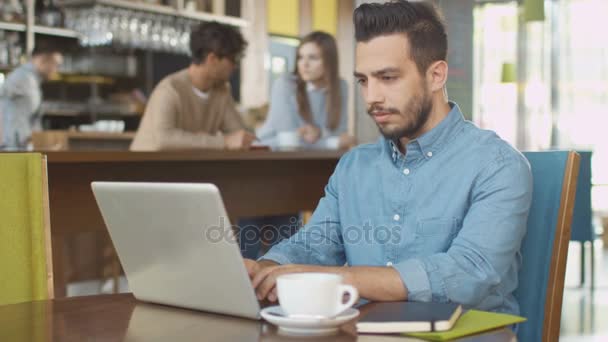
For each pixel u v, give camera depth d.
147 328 1.23
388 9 1.64
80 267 5.83
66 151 3.21
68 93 7.23
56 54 5.96
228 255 1.24
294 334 1.17
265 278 1.43
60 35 7.00
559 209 1.70
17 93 5.75
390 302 1.33
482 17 10.55
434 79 1.67
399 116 1.66
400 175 1.78
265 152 4.07
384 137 1.74
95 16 6.44
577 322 4.64
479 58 10.59
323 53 5.26
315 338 1.14
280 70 8.66
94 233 5.93
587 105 10.35
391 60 1.63
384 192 1.80
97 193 1.40
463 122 1.77
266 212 4.36
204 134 4.36
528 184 1.67
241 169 4.20
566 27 10.36
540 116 10.45
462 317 1.26
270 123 5.39
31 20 6.66
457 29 5.89
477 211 1.63
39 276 1.75
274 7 8.54
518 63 10.45
